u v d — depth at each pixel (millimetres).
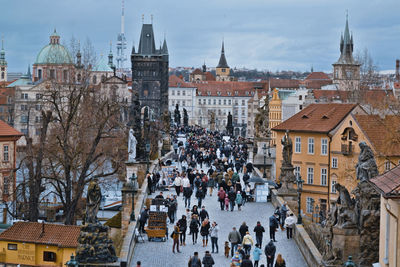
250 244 42125
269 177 90312
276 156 106000
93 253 36938
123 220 52625
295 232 48031
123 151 78875
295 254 43969
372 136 90250
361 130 91062
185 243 48000
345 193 37938
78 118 80312
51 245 53562
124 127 80625
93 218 37656
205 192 67500
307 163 100000
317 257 38031
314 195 98688
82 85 85688
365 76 167125
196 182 68000
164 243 48250
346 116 94688
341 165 94250
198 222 48844
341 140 94438
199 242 48594
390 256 31891
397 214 30281
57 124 91938
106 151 83812
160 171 81500
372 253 37094
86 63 103812
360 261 37031
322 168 97750
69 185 65500
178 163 100812
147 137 85938
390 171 33906
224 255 44344
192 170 77438
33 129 155750
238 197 60781
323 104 104750
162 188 74062
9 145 97500
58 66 128750
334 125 96375
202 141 122125
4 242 54719
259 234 44750
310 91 198000
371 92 156750
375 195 37656
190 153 101000
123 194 55312
